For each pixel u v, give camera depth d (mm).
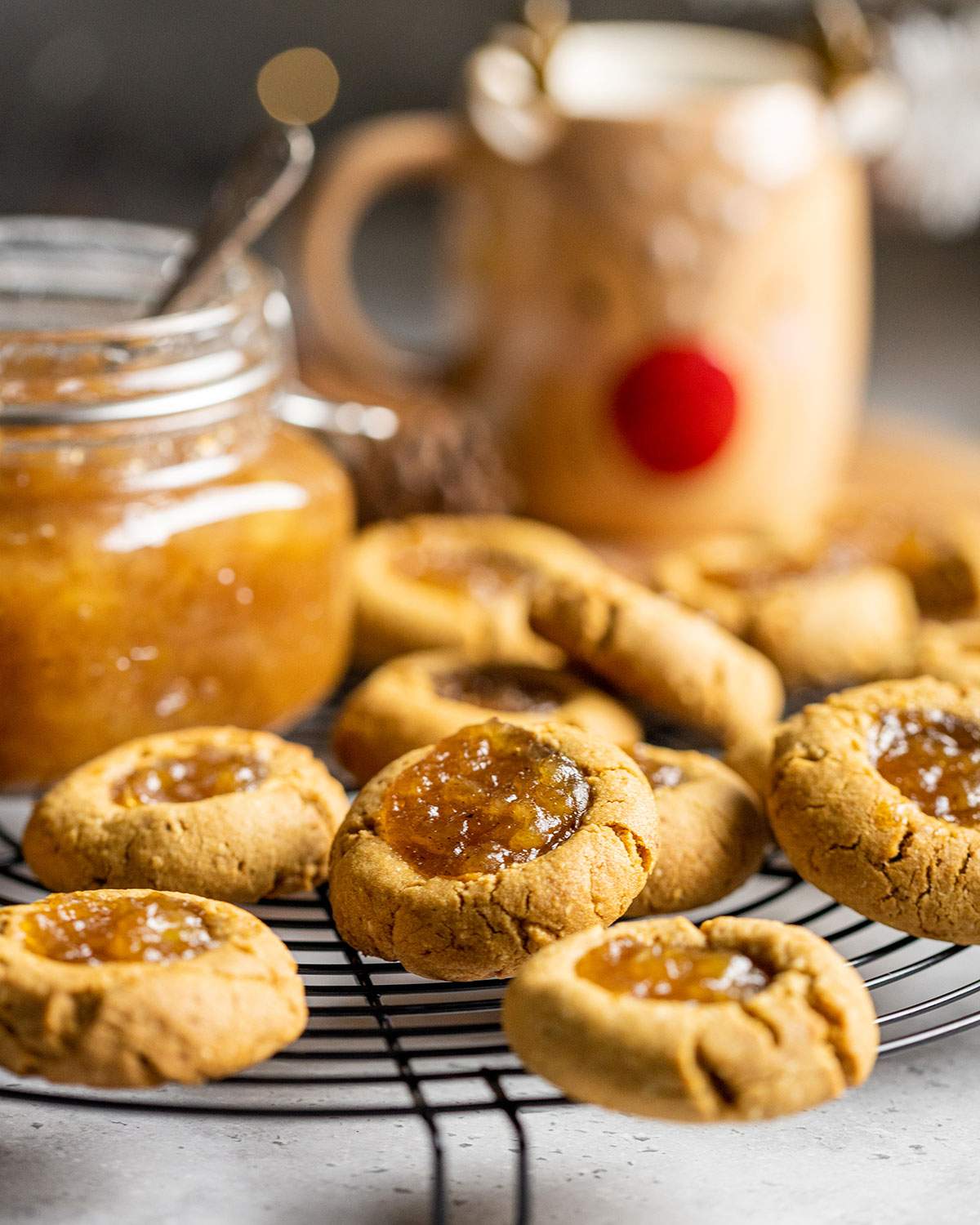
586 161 535
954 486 594
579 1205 370
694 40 584
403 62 854
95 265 488
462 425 552
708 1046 345
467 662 477
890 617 497
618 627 452
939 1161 381
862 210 575
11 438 431
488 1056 396
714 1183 376
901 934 424
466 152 555
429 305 807
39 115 858
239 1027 355
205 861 402
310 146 450
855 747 409
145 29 849
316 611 471
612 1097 348
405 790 398
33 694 436
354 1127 386
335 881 390
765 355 549
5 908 374
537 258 546
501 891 376
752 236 538
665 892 408
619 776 394
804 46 564
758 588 502
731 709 452
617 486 559
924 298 864
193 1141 382
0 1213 366
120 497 440
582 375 549
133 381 434
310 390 599
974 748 412
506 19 842
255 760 424
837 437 581
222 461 456
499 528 537
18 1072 354
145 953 363
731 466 556
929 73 591
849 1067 351
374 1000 387
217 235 453
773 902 431
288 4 845
